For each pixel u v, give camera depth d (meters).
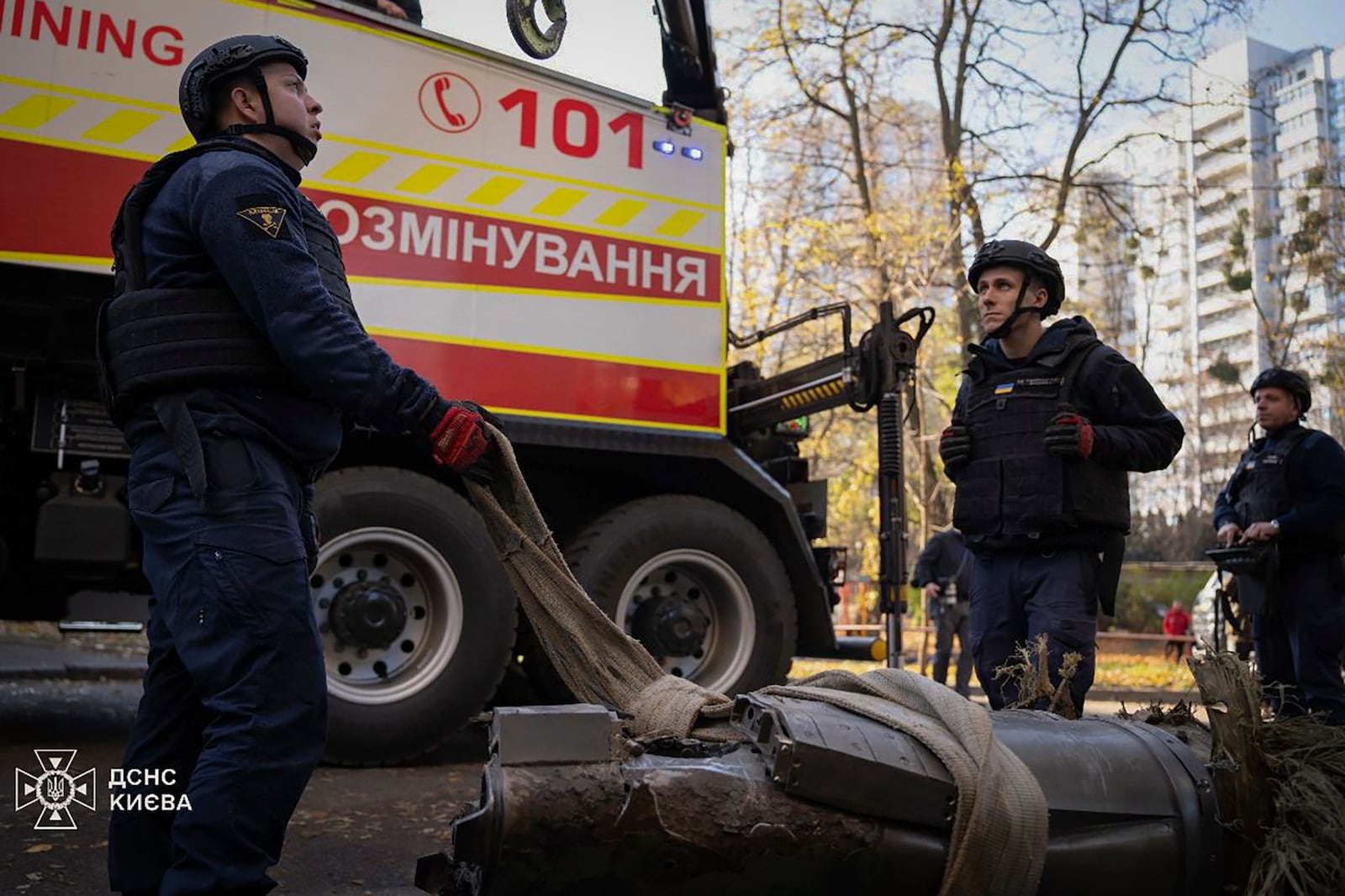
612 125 5.22
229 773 1.90
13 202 3.98
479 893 1.61
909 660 13.36
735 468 5.50
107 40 4.17
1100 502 3.28
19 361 4.11
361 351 2.06
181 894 1.85
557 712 1.69
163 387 2.05
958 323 20.97
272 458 2.09
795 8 20.48
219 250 2.04
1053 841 1.84
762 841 1.66
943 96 21.38
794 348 20.05
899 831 1.73
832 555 6.20
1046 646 2.63
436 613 4.86
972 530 3.44
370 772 4.64
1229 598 5.45
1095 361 3.36
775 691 1.97
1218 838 1.95
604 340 5.12
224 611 1.95
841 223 19.98
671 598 5.38
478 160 4.86
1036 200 21.25
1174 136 22.44
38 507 4.29
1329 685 4.64
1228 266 27.52
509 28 4.93
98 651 9.94
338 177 4.54
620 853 1.61
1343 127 30.95
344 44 4.59
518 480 2.21
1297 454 4.72
